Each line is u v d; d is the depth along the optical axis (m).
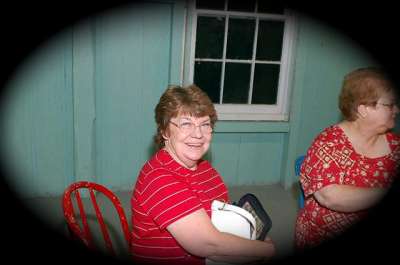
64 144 3.17
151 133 3.29
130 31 3.00
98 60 3.01
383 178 1.50
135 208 1.33
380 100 1.40
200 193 1.36
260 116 3.41
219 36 3.22
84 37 2.88
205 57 3.24
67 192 1.51
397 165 1.50
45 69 2.95
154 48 3.07
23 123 3.04
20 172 3.14
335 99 3.44
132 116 3.21
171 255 1.29
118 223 2.95
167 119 1.31
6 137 3.04
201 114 1.30
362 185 1.49
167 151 1.38
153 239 1.29
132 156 3.32
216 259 1.25
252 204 1.41
